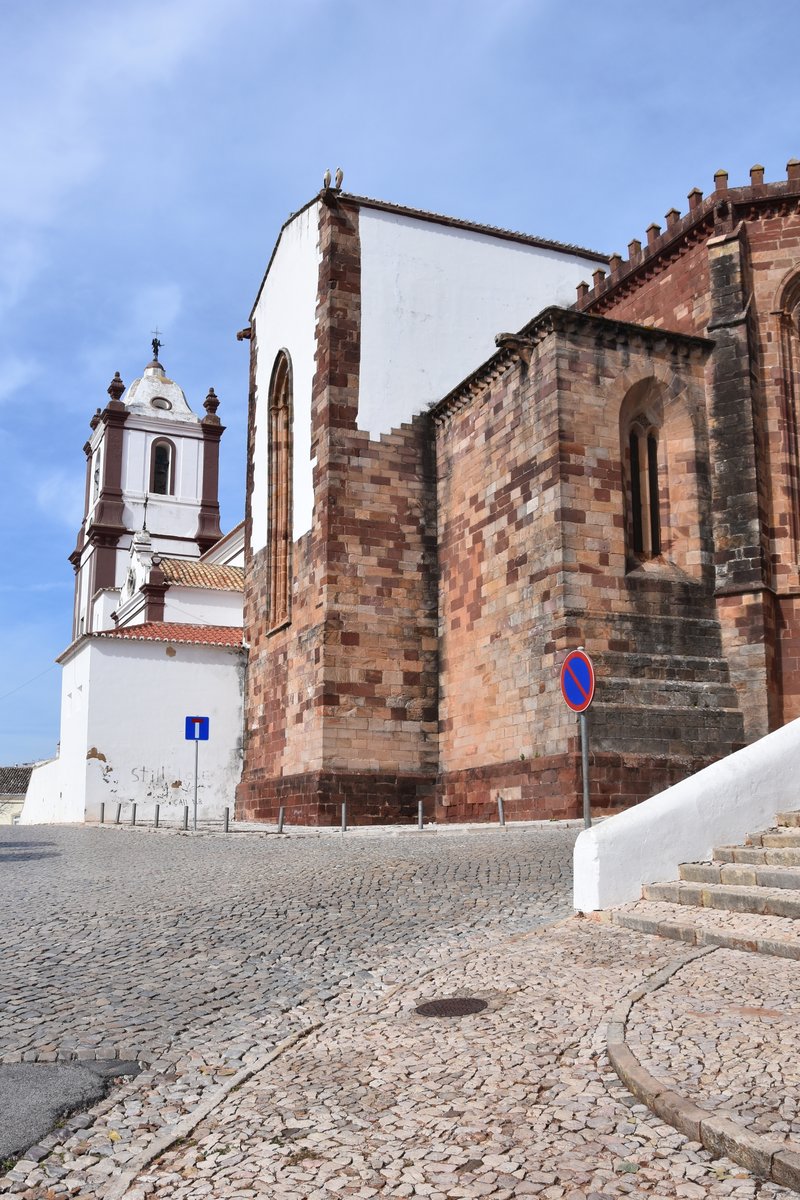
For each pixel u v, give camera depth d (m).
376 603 33.66
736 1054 6.79
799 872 11.16
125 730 40.81
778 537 28.56
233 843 24.67
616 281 33.59
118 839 27.70
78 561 87.88
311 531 34.88
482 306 37.34
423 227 36.94
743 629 27.50
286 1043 8.32
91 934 12.73
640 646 26.80
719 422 28.83
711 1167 5.48
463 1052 7.66
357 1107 6.76
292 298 39.03
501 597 29.92
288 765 35.47
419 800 32.81
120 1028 8.84
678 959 9.50
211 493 83.88
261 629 40.44
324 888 15.34
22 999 9.80
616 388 28.03
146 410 83.19
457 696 32.41
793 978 8.52
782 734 14.22
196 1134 6.56
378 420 34.88
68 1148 6.43
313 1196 5.52
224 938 12.25
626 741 25.56
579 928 11.53
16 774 81.00
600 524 27.17
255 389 43.78
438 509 34.78
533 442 28.53
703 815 13.07
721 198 29.91
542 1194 5.33
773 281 29.61
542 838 20.86
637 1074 6.56
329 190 35.59
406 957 11.05
